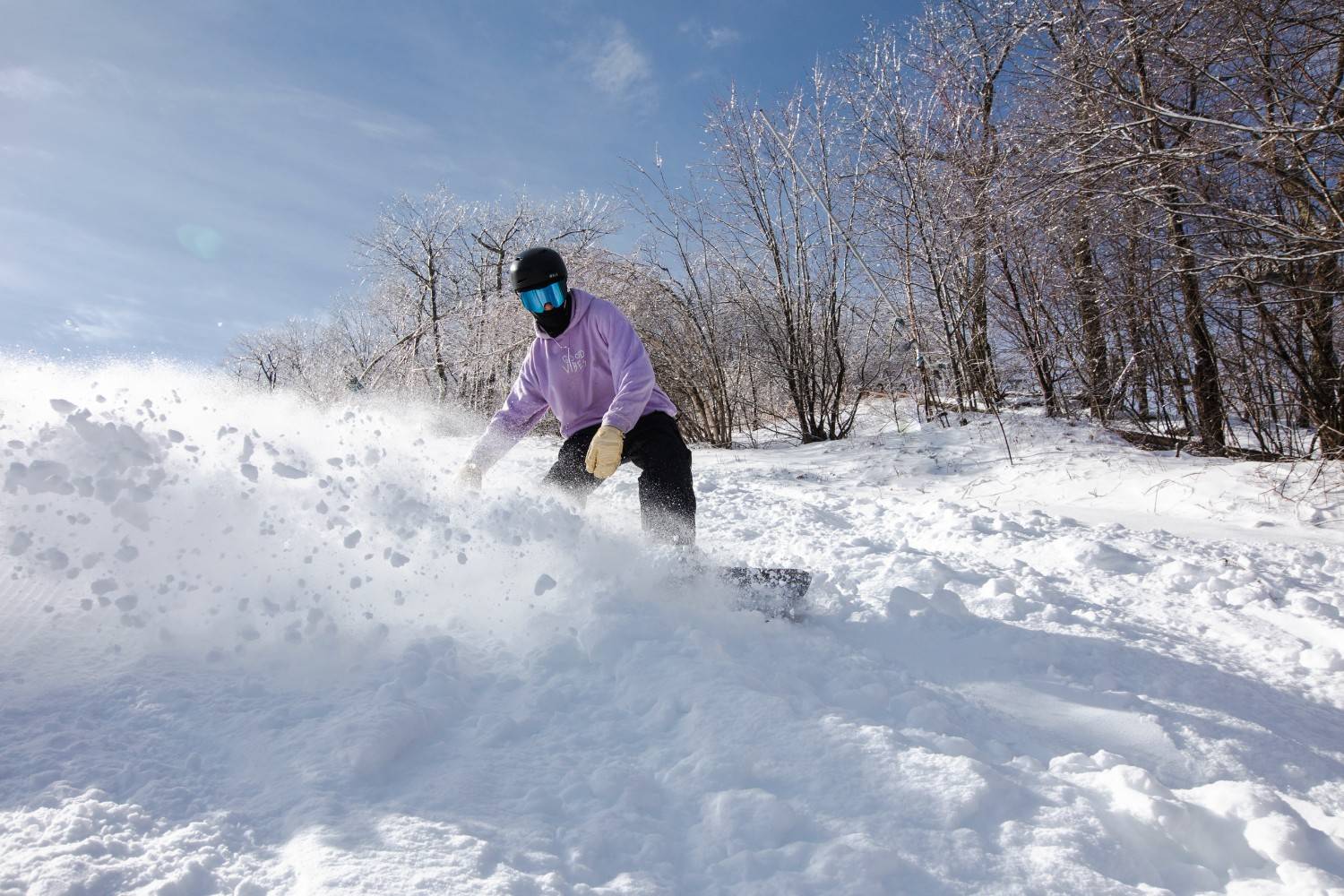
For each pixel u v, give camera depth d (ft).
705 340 45.91
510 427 9.54
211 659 5.61
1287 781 6.01
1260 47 21.62
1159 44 23.31
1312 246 23.29
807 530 14.78
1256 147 21.34
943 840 4.39
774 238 42.75
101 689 5.07
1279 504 20.68
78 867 3.46
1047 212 27.22
